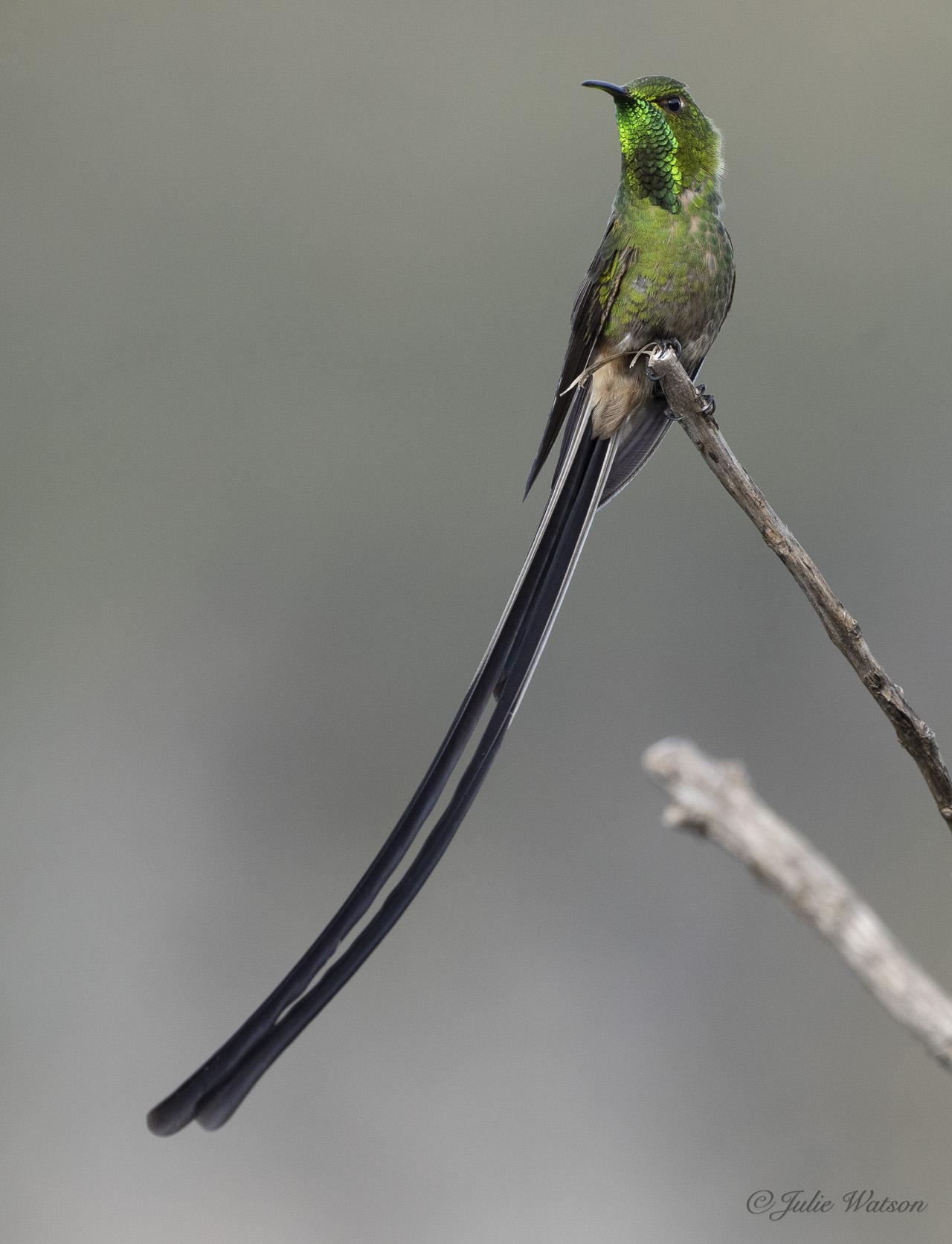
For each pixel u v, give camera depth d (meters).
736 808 3.48
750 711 4.54
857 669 4.03
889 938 3.28
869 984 3.26
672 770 3.56
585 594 4.69
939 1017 3.17
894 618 4.63
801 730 4.46
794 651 4.59
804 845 3.42
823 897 3.34
